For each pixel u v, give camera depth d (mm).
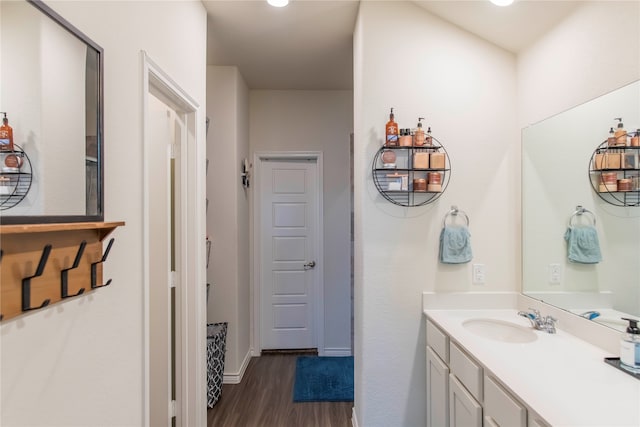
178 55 1596
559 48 1621
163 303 1796
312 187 3533
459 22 1913
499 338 1739
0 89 670
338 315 3447
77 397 899
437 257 1948
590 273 1439
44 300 768
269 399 2590
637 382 1094
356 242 2193
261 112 3434
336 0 1934
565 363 1239
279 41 2426
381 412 1928
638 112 1222
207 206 2867
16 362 716
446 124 1951
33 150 748
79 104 891
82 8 921
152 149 1801
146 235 1225
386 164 1906
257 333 3424
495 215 1962
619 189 1301
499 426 1151
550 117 1689
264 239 3516
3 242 667
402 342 1935
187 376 1848
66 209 841
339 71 2977
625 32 1268
